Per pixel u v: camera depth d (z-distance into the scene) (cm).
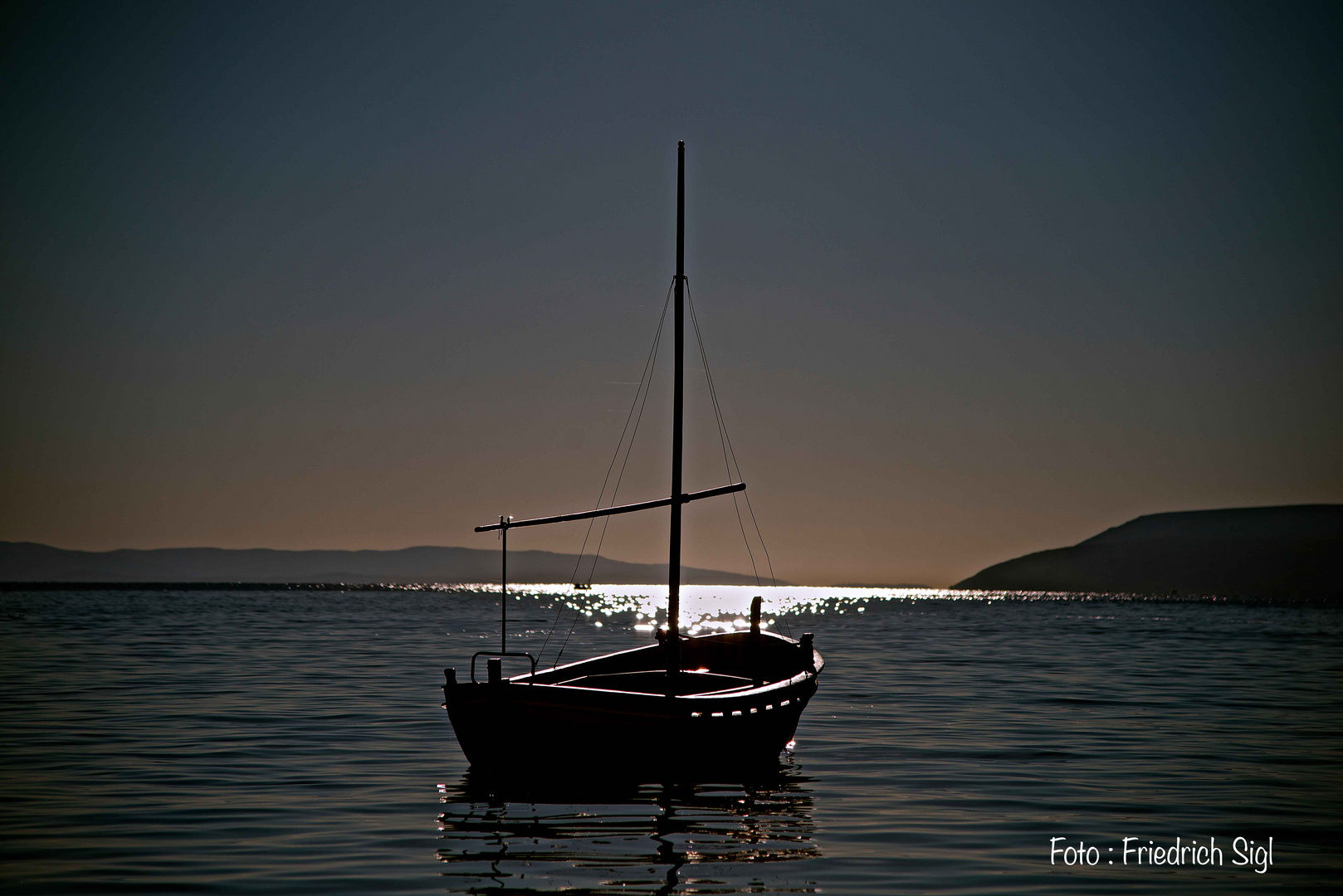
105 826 1456
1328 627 9069
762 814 1573
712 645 2578
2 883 1191
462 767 1928
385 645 5362
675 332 2453
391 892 1168
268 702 2828
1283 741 2258
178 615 9712
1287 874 1281
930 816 1562
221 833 1425
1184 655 5006
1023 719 2598
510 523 2117
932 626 8744
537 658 4469
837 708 2825
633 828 1481
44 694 2975
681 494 2394
